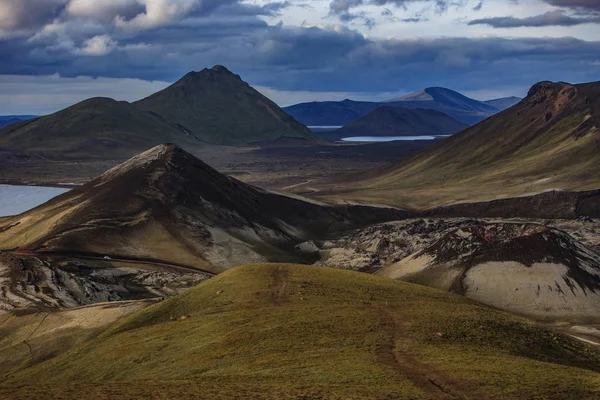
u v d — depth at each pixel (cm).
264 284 10375
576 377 5447
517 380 5219
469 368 5547
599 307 13725
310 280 10675
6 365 9644
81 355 8669
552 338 7656
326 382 5209
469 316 7919
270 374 5638
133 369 7181
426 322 7425
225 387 5203
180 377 6209
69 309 11775
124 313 11225
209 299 10075
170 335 8256
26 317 11500
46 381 7844
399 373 5416
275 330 7338
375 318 7650
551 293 14138
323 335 6962
